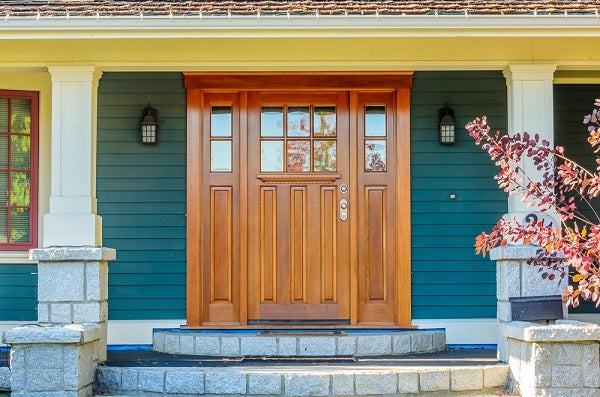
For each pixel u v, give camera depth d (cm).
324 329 697
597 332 522
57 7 582
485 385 565
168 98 720
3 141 731
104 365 589
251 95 720
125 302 710
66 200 617
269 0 634
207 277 712
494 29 582
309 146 719
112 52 633
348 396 540
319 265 714
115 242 715
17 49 623
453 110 720
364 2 607
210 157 719
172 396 548
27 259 726
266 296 713
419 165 718
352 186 713
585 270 454
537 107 630
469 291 712
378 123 722
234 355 649
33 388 536
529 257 583
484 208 716
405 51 642
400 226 709
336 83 711
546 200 485
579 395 523
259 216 716
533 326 535
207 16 575
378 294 714
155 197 718
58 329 536
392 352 653
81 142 623
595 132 467
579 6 578
